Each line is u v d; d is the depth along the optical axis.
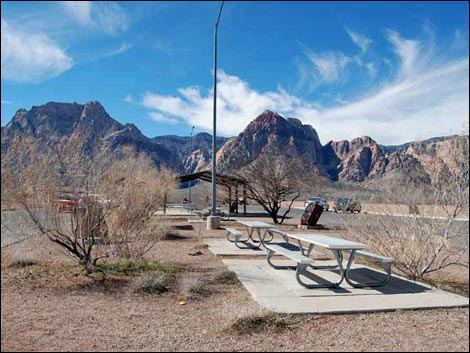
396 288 6.92
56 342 4.46
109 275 7.52
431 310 5.75
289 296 6.27
